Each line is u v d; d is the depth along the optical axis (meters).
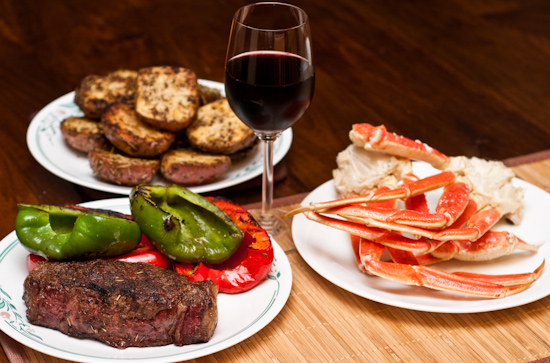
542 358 0.87
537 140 1.26
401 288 0.93
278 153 1.14
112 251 0.88
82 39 1.48
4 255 0.92
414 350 0.88
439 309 0.88
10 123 1.23
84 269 0.85
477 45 1.53
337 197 1.05
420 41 1.53
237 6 1.67
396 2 1.71
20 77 1.35
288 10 0.97
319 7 1.66
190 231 0.91
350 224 0.93
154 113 1.11
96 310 0.83
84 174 1.10
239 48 0.93
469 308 0.89
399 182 1.07
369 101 1.33
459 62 1.47
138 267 0.86
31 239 0.88
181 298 0.83
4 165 1.13
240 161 1.14
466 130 1.27
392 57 1.47
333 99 1.33
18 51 1.43
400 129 1.26
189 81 1.18
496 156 1.21
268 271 0.91
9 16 1.55
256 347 0.88
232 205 0.95
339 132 1.24
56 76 1.36
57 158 1.12
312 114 1.28
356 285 0.92
